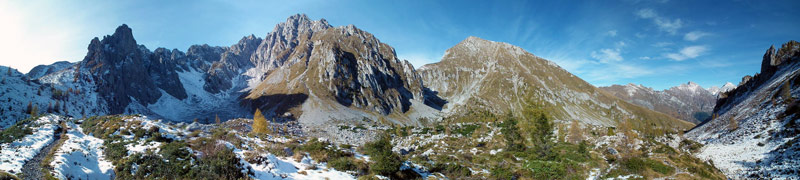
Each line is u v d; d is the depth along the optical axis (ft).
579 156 193.57
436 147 273.75
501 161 200.85
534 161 188.65
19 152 102.42
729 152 286.87
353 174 120.78
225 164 92.12
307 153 141.28
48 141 124.98
